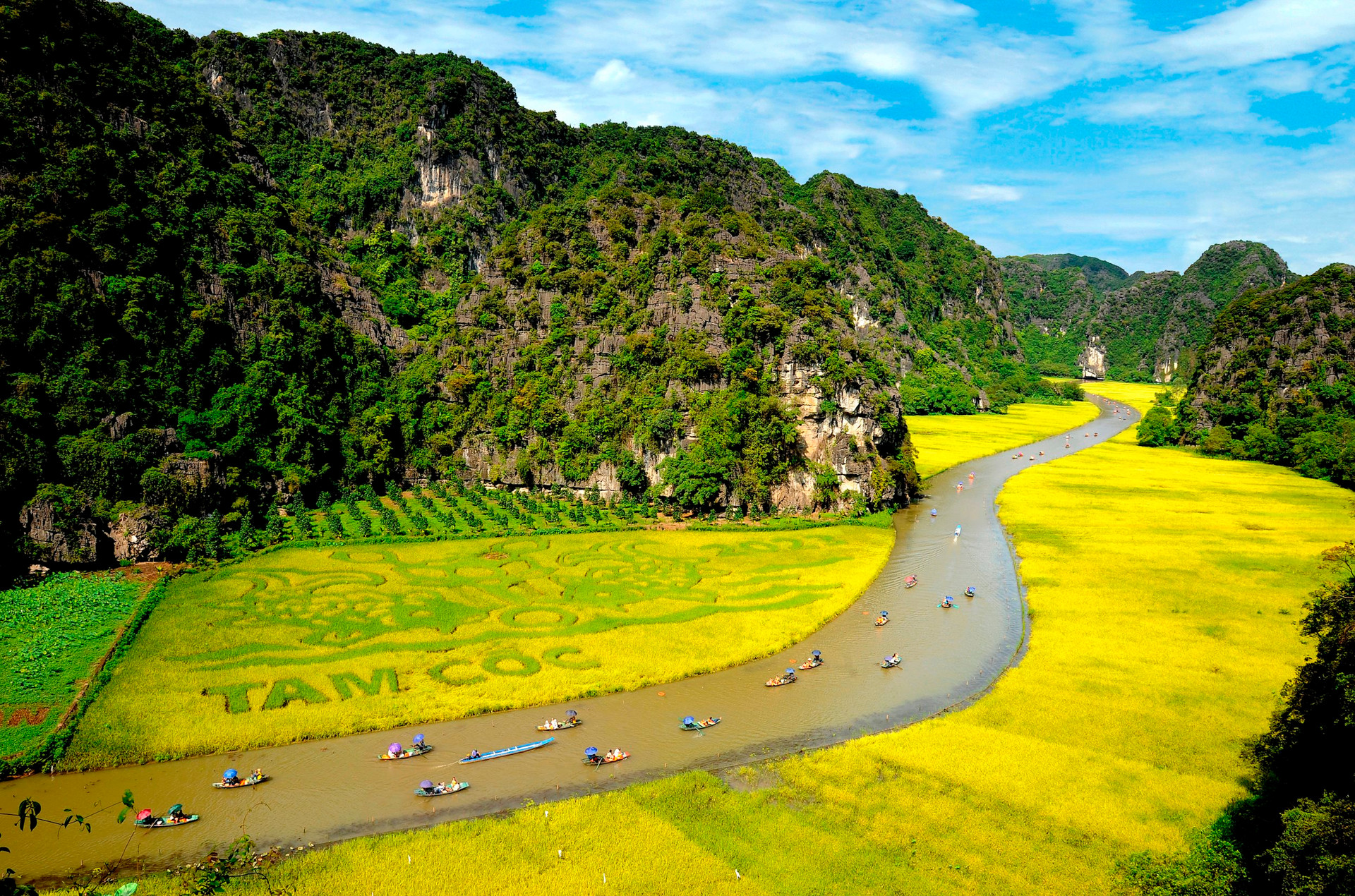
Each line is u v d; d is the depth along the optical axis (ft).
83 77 402.72
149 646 246.27
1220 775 186.80
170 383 367.04
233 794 179.01
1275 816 165.17
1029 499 492.54
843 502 439.63
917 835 166.09
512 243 534.37
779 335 457.27
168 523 320.91
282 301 432.66
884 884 151.02
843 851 160.76
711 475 415.64
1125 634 269.03
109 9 451.53
